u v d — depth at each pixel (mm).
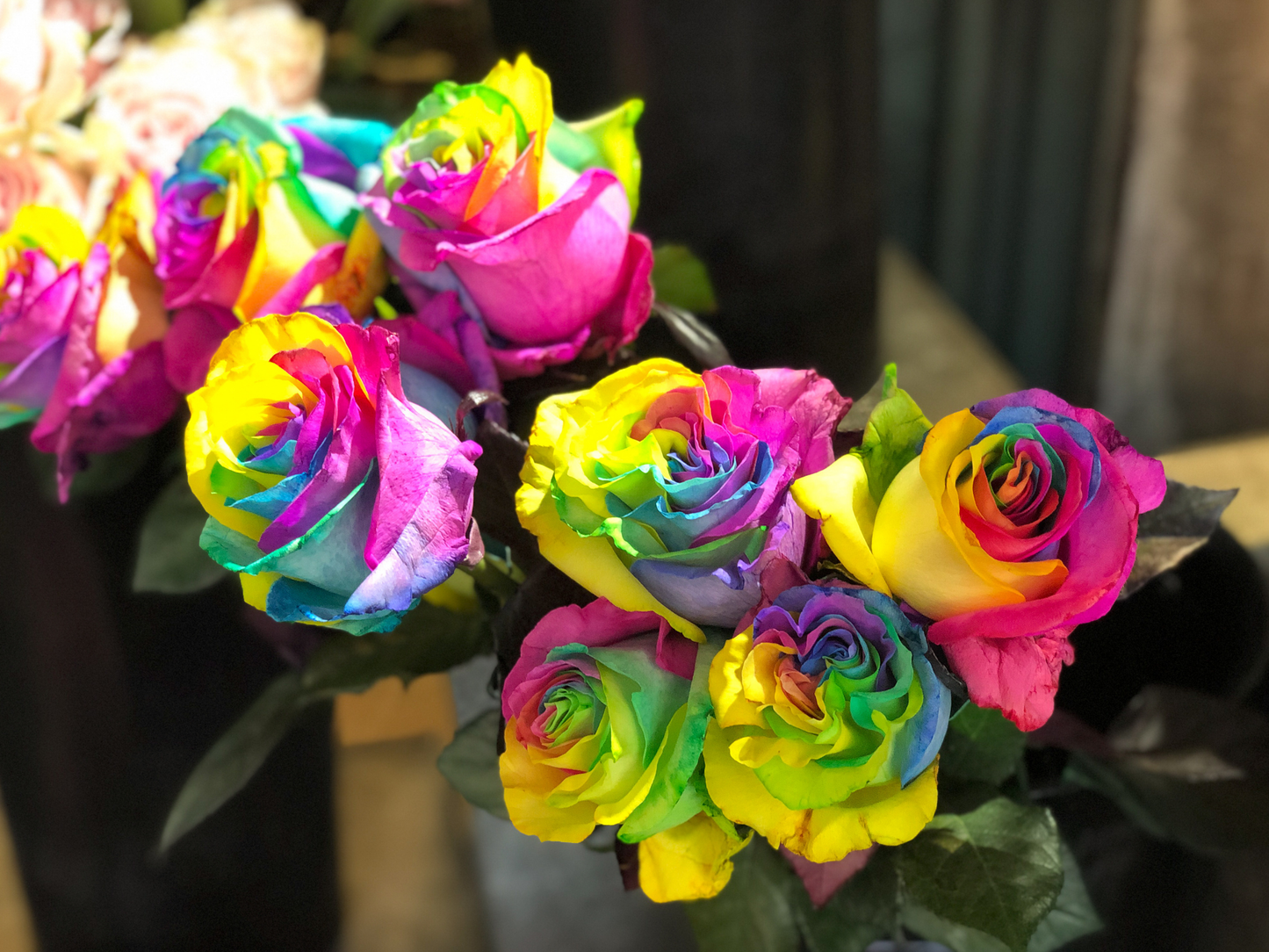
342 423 303
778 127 477
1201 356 894
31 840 621
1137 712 407
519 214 347
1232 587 428
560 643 322
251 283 389
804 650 302
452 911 777
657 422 309
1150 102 807
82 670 545
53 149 509
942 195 1013
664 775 308
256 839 624
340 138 414
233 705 554
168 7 611
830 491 301
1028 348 1030
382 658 392
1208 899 416
